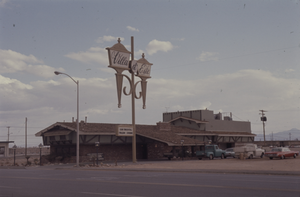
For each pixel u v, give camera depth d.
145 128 50.53
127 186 13.68
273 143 101.56
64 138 42.94
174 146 44.41
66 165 35.84
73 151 43.09
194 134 54.94
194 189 12.33
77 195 11.43
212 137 59.84
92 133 41.09
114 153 44.75
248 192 11.32
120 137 45.28
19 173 23.84
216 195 10.77
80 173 22.91
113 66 35.31
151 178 17.38
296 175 18.88
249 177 17.42
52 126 44.38
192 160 41.09
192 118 60.03
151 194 11.26
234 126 66.00
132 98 37.41
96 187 13.59
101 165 32.09
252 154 42.22
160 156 45.25
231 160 39.50
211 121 61.09
